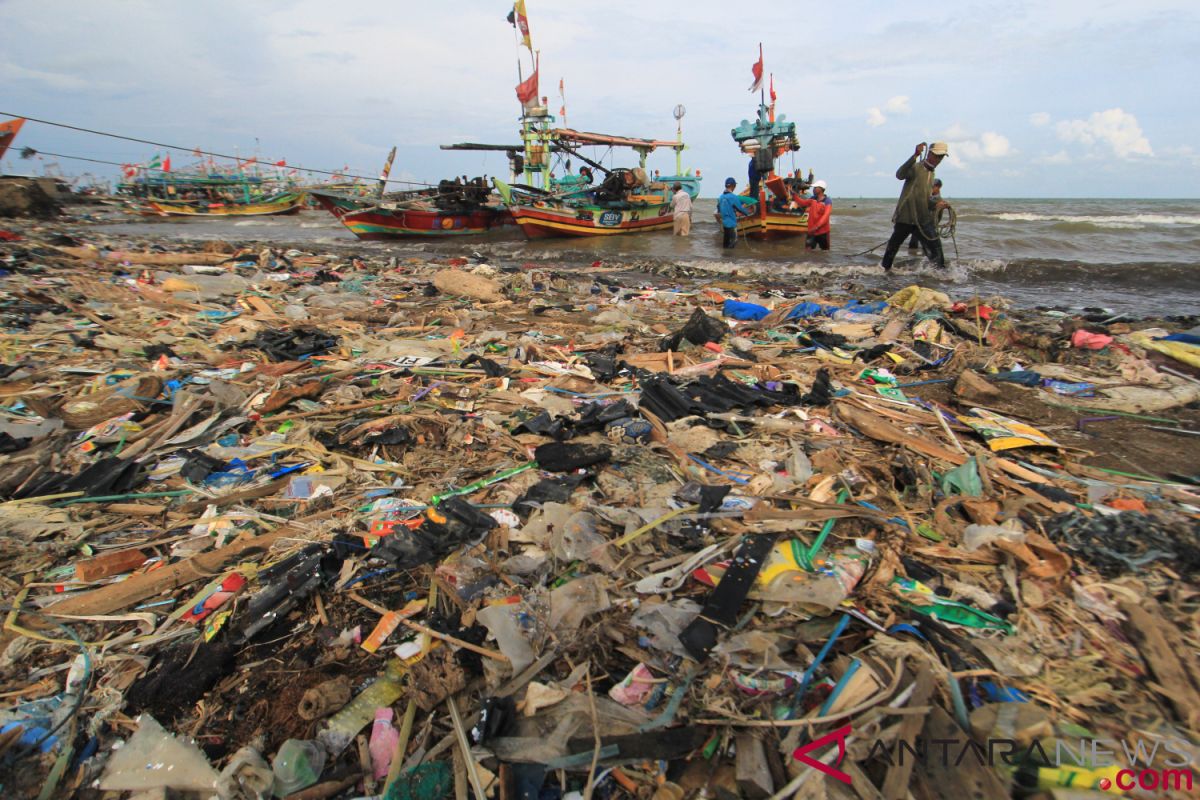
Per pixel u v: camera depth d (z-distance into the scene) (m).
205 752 2.29
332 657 2.68
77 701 2.49
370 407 5.45
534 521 3.54
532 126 22.45
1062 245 16.56
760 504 3.60
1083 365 6.57
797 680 2.40
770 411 5.29
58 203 36.44
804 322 8.55
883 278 13.04
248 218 41.56
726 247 18.14
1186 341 6.92
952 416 5.15
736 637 2.59
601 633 2.70
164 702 2.48
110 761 2.26
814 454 4.29
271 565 3.24
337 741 2.31
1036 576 2.97
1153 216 30.42
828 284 12.40
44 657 2.74
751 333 8.13
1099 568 3.04
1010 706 2.20
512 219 24.33
